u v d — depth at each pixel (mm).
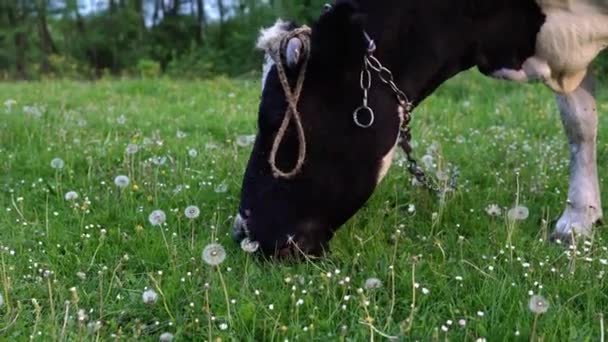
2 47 31906
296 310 2762
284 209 3078
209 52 25984
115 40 33031
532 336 2500
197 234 3754
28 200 4312
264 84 3076
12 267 3197
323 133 2992
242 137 5414
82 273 3172
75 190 4508
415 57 3098
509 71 3367
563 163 5188
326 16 2979
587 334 2656
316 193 3053
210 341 2523
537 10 3297
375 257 3309
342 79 2982
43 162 5117
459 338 2656
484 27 3238
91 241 3604
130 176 4602
